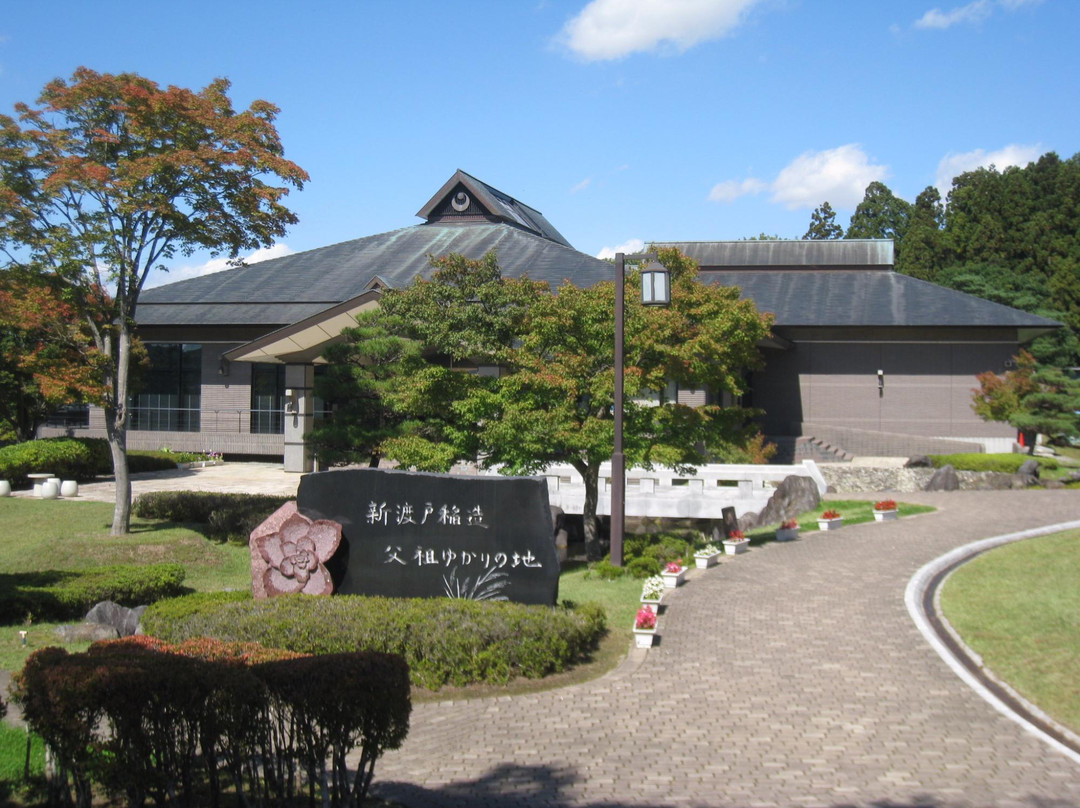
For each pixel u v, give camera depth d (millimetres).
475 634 11414
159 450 35031
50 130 19469
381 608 12164
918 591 15398
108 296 22109
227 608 12328
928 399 34875
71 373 20203
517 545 13383
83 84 19172
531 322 19172
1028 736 9164
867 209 71125
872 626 13375
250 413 35188
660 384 18500
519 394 18672
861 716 9781
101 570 16297
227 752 6648
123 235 20234
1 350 32031
